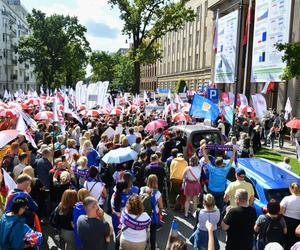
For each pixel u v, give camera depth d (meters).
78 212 5.23
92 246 4.67
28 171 6.84
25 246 4.48
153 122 12.57
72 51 61.91
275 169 7.94
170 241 3.87
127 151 8.12
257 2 25.11
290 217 5.94
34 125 10.66
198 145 10.43
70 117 16.28
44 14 58.88
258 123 18.16
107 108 18.55
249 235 5.07
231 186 6.81
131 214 5.04
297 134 17.30
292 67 12.14
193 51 56.19
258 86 30.28
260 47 24.59
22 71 86.38
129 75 87.31
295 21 22.33
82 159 8.00
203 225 5.65
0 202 6.45
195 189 8.41
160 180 8.23
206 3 49.88
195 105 12.78
